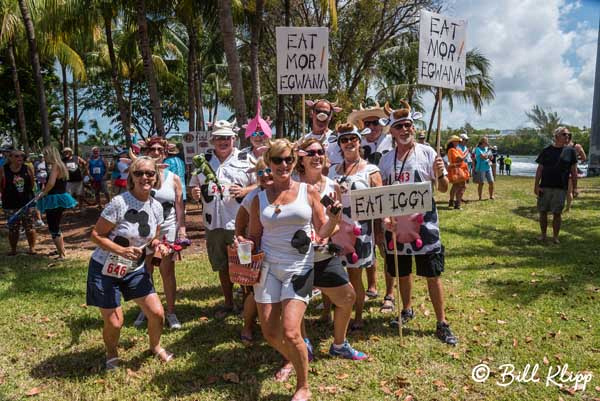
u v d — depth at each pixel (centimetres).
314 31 571
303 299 340
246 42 2067
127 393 366
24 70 2616
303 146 399
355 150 443
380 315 507
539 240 855
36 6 1399
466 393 357
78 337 470
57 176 800
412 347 429
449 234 926
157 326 407
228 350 433
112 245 372
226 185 489
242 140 912
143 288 397
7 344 454
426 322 485
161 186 481
